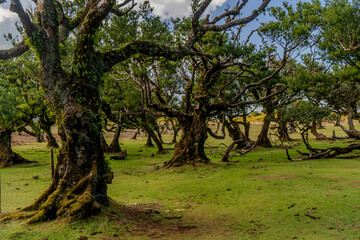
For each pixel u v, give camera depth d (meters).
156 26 16.47
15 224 6.73
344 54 19.73
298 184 11.22
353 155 19.59
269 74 20.14
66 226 6.41
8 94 21.72
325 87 19.34
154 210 8.18
